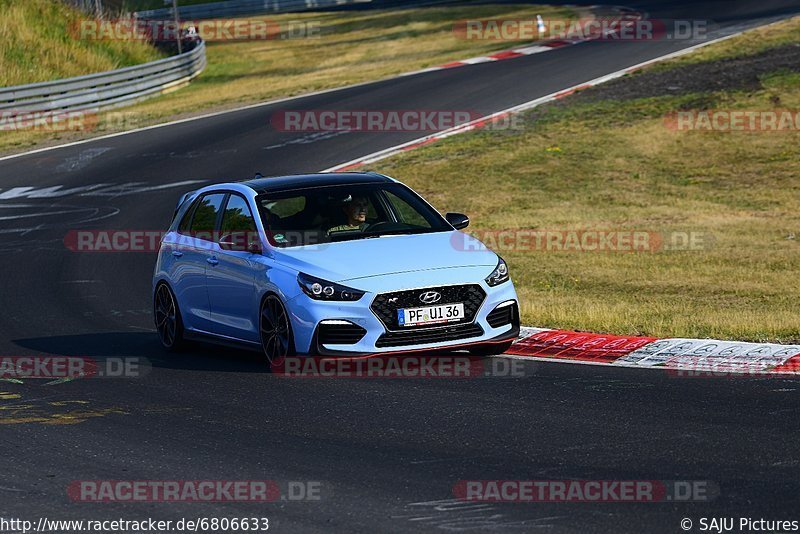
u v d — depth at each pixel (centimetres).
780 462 2342
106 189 8688
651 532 2003
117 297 5469
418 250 3509
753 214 7238
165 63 14212
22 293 5609
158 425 2930
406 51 16238
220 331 3834
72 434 2870
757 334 3722
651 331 3869
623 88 10856
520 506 2164
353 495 2277
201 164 9375
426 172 8825
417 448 2592
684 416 2750
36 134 11306
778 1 15912
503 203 7931
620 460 2420
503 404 2961
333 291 3322
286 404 3091
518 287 5494
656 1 18275
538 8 19375
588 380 3203
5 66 13888
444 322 3347
